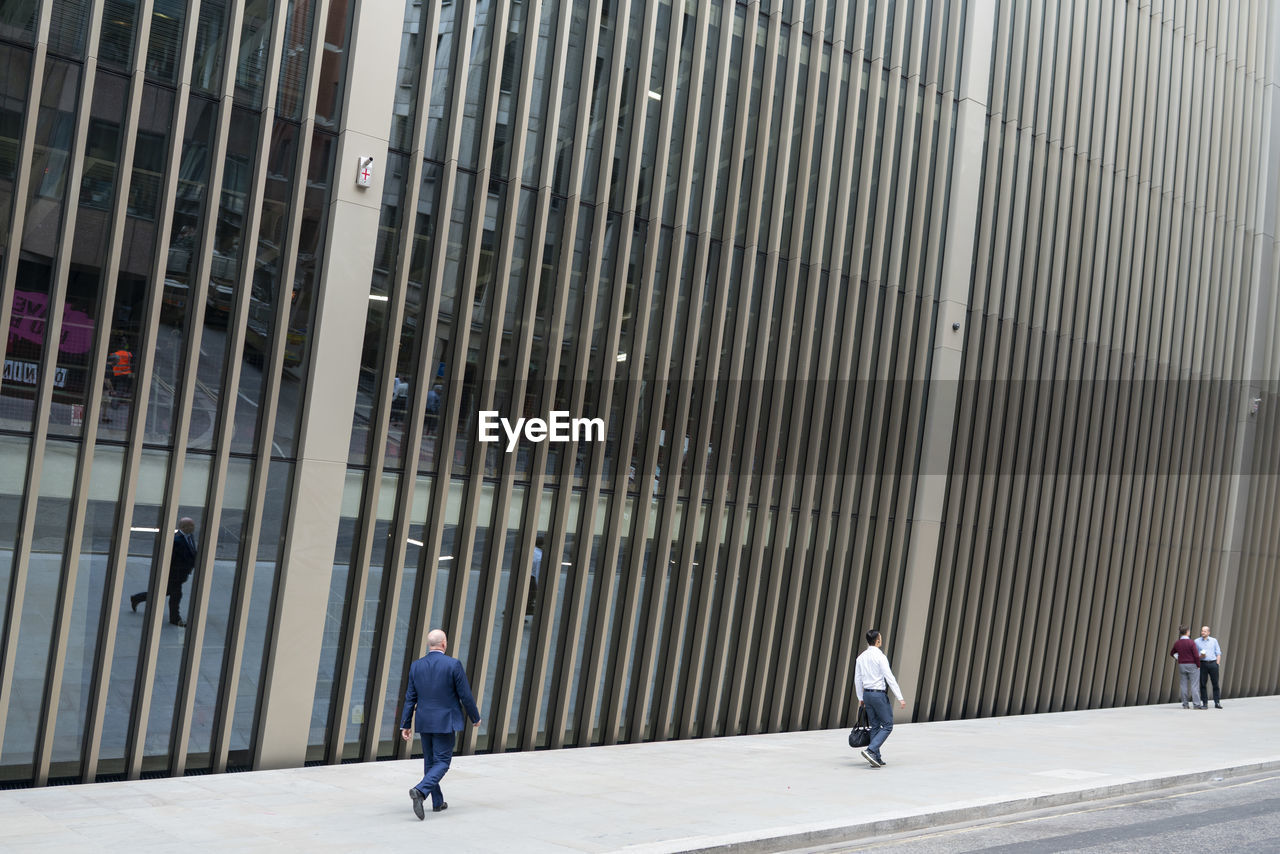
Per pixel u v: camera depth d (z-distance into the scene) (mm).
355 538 11469
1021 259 18078
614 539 13156
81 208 9898
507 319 12312
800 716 15242
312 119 10977
